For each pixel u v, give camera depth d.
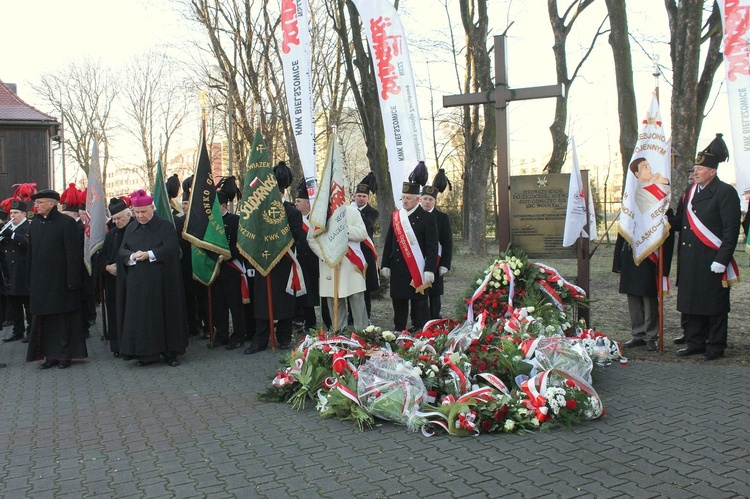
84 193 10.30
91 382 6.99
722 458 4.33
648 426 5.00
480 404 5.11
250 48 23.94
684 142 13.30
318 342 6.21
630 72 15.45
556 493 3.85
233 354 8.26
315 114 25.33
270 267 7.95
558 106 20.66
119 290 7.76
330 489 4.01
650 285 7.51
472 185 20.94
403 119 9.74
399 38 9.67
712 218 6.91
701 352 7.32
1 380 7.17
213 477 4.27
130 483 4.22
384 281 12.38
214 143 30.73
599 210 24.55
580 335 6.71
